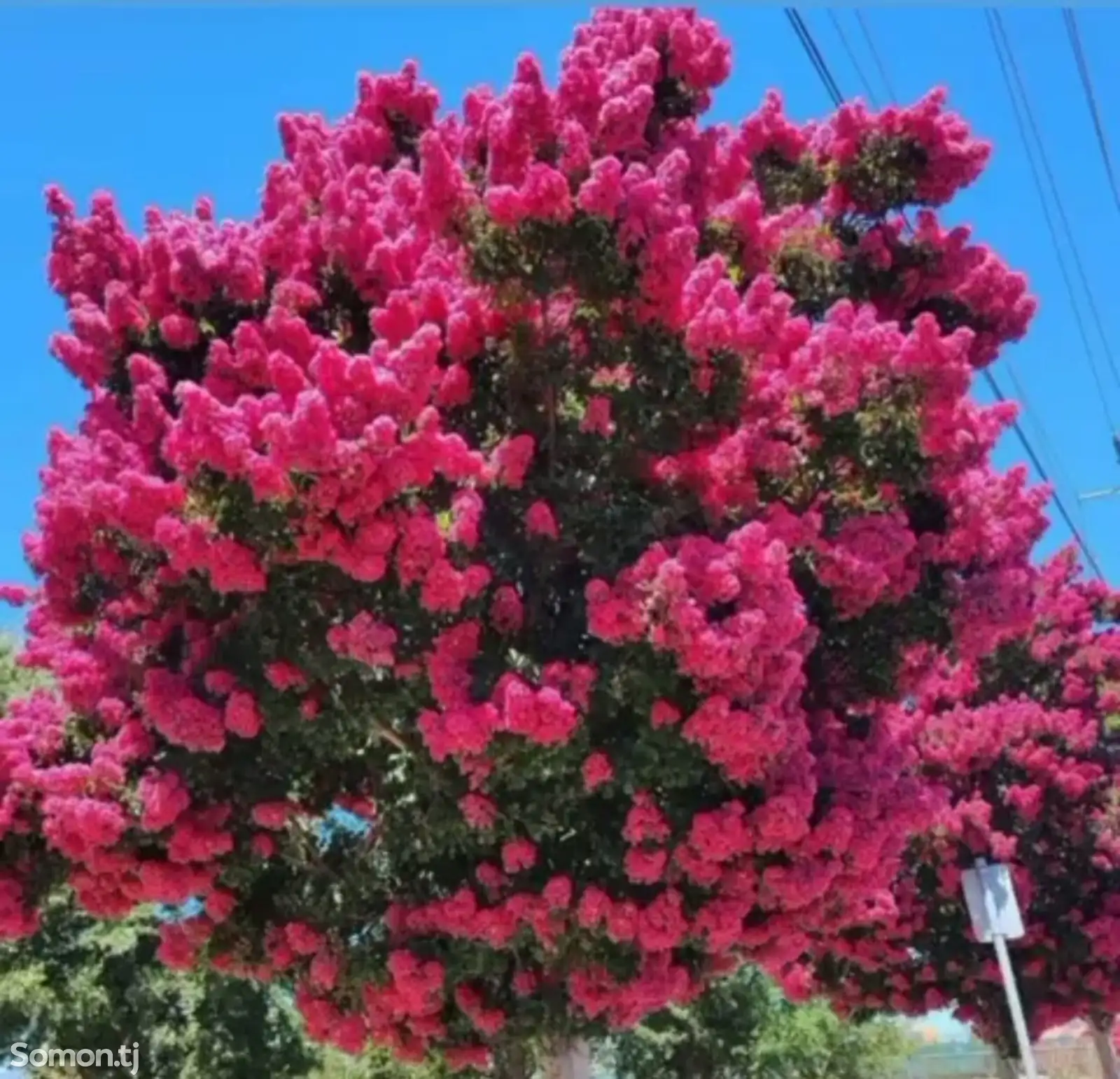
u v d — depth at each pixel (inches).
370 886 311.9
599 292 274.5
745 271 316.2
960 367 280.7
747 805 281.1
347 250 301.6
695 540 267.0
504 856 283.7
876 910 468.4
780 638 265.1
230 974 366.6
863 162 358.9
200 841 288.2
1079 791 624.4
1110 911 631.2
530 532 278.5
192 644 290.2
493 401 297.3
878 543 294.5
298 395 256.8
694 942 297.4
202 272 302.2
